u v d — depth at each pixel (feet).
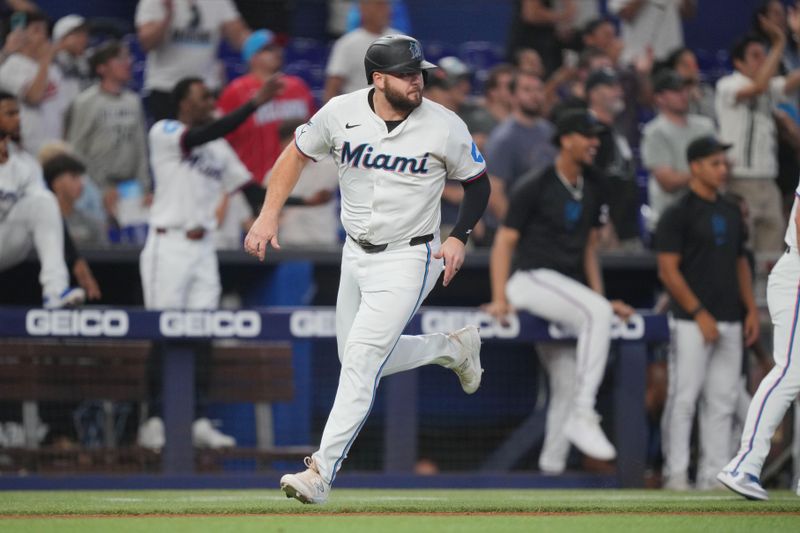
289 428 101.71
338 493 80.43
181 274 90.84
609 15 143.23
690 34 148.97
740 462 64.13
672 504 61.31
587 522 51.80
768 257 106.42
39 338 87.15
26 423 89.86
